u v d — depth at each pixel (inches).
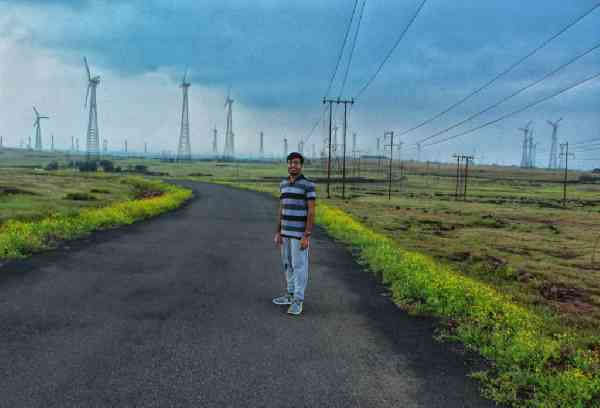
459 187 4557.1
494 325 219.1
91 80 4781.0
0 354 158.2
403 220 1204.5
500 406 138.2
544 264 634.2
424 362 171.0
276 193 1868.8
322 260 405.1
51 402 126.6
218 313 219.8
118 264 332.2
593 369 174.9
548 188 5064.0
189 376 147.5
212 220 725.9
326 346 181.9
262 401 133.0
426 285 277.3
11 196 1080.8
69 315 206.4
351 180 4911.4
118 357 160.4
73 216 644.1
